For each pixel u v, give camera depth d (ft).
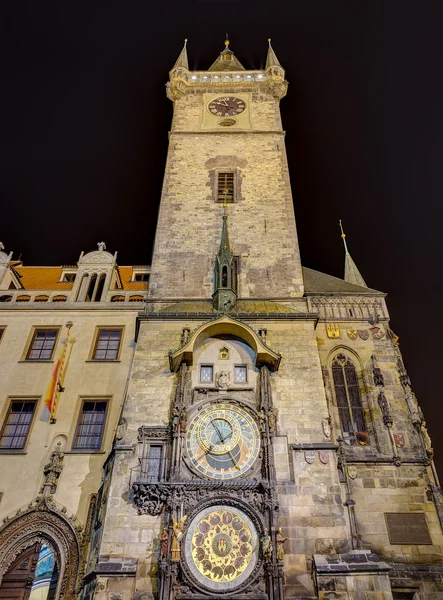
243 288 104.73
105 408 98.12
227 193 124.47
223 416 77.51
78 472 88.99
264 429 75.72
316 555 66.90
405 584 71.61
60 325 110.63
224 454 73.97
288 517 70.49
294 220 117.19
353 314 102.06
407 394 91.09
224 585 63.36
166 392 83.92
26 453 91.91
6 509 85.51
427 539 75.92
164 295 103.55
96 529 75.82
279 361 84.38
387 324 100.37
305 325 92.53
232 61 188.14
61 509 84.79
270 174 128.06
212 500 68.85
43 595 81.51
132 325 110.01
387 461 83.30
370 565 64.85
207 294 103.50
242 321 91.09
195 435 75.61
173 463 72.54
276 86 153.58
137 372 86.33
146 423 80.69
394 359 95.76
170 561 64.18
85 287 118.11
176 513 68.18
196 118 145.69
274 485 70.18
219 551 65.57
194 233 114.93
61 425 95.20
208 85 156.46
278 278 106.52
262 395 79.82
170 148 135.54
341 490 77.36
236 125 142.82
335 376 95.40
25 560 85.15
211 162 131.54
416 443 85.51
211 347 86.74
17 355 105.40
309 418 80.84
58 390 99.35
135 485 71.31
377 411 89.71
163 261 109.50
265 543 65.21
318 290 108.88
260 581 64.13
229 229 115.55
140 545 68.49
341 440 87.71
